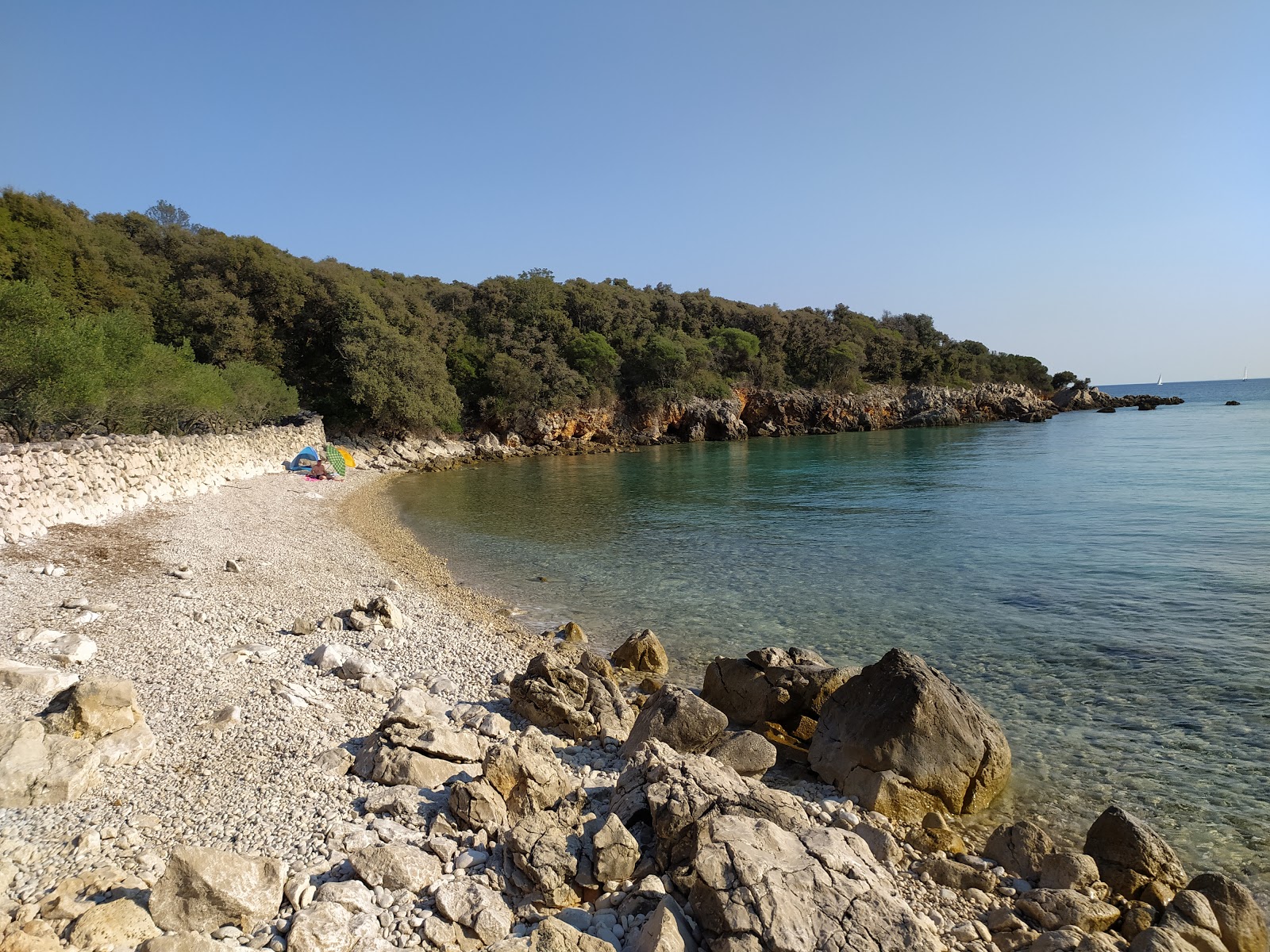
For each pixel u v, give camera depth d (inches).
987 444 2908.5
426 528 1285.7
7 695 373.1
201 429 1667.1
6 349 934.4
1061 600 767.1
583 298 3754.9
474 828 311.0
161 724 378.9
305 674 494.3
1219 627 663.8
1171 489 1503.4
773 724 491.5
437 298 3526.1
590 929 251.8
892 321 5585.6
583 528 1273.4
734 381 3961.6
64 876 252.1
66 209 2277.3
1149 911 305.7
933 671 446.0
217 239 2573.8
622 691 558.3
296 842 289.0
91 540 762.2
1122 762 445.4
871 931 239.8
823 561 986.1
